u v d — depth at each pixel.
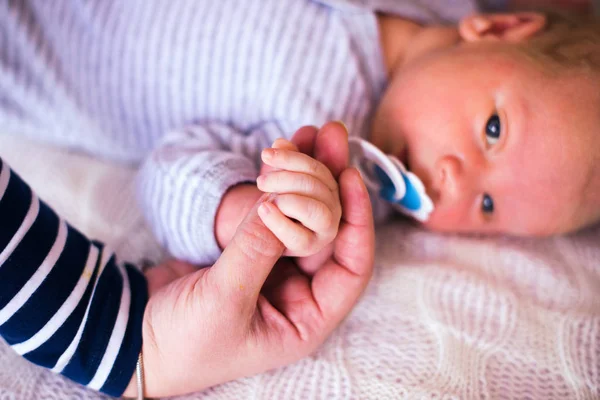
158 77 1.05
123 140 1.13
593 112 0.90
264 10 1.03
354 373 0.76
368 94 1.07
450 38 1.11
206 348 0.68
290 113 1.00
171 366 0.70
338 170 0.74
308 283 0.80
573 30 1.07
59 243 0.70
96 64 1.08
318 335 0.76
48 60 1.10
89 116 1.11
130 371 0.70
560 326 0.85
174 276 0.83
